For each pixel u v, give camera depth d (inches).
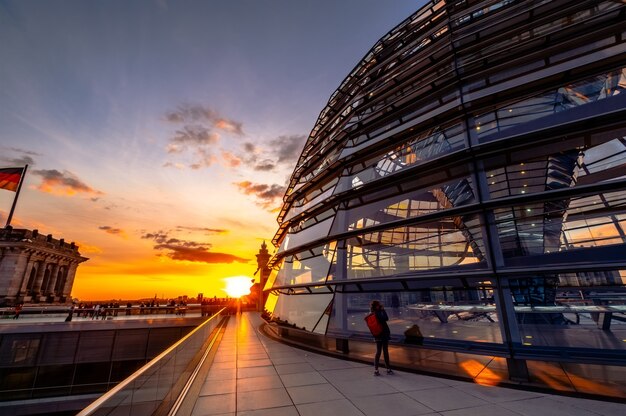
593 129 292.8
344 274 425.7
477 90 389.4
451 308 396.8
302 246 530.3
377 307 344.8
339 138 576.7
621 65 305.6
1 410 813.2
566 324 376.2
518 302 311.6
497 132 358.6
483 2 487.2
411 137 438.9
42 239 2356.1
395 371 338.0
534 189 437.4
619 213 277.6
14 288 2071.9
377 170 471.8
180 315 1352.1
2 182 1636.3
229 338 606.2
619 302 299.0
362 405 238.2
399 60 561.9
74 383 904.3
